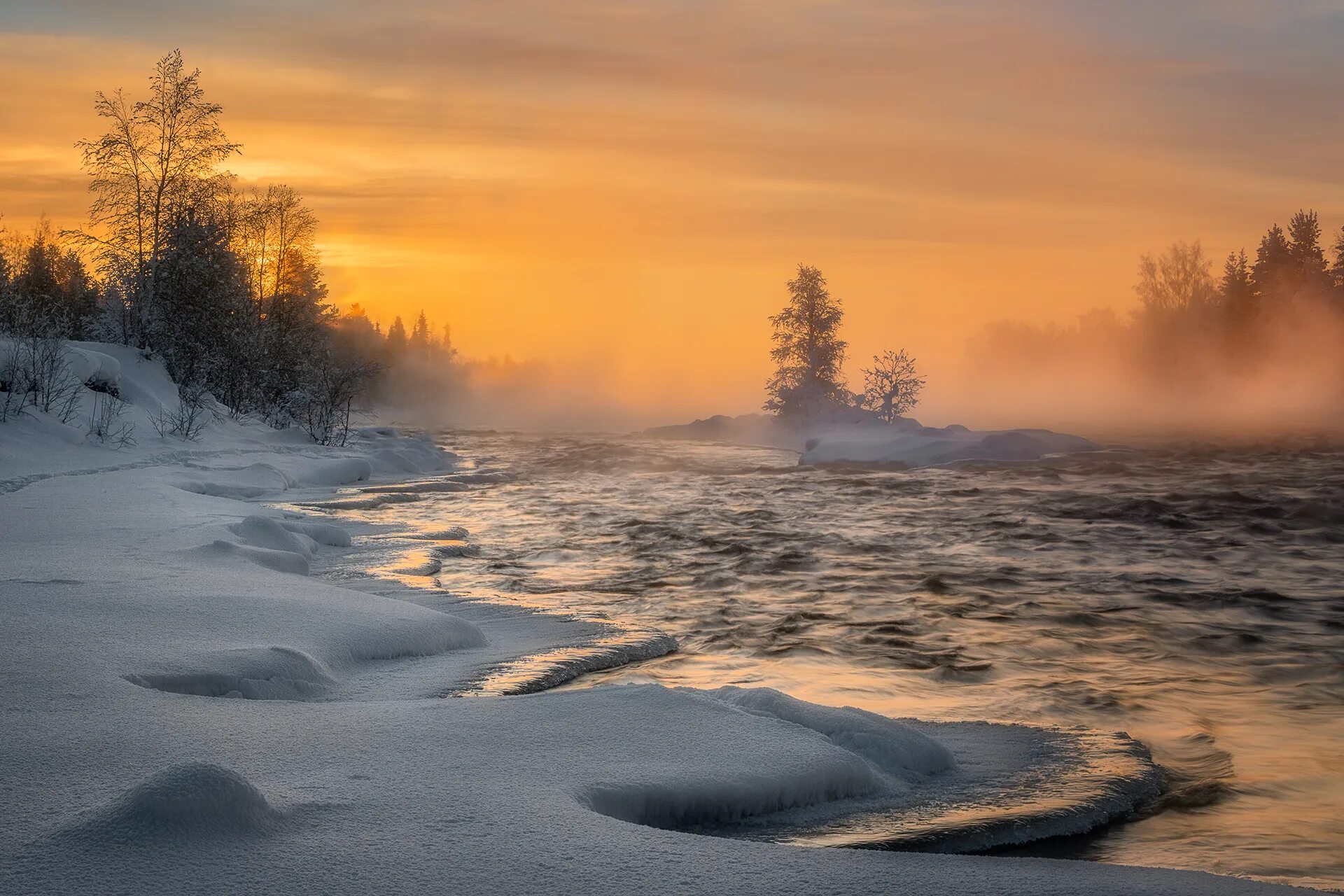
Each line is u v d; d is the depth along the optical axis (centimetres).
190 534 1154
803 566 1387
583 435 5950
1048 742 595
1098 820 488
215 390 3550
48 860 332
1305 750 622
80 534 1145
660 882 333
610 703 542
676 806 434
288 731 485
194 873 327
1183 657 887
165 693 544
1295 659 880
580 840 363
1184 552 1540
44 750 443
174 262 3344
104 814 357
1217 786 550
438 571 1287
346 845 354
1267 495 2297
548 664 769
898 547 1573
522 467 3391
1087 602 1134
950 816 465
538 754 462
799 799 461
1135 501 2208
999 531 1781
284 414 3669
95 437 2436
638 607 1073
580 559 1430
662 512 2058
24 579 852
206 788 361
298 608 798
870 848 427
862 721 545
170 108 3341
